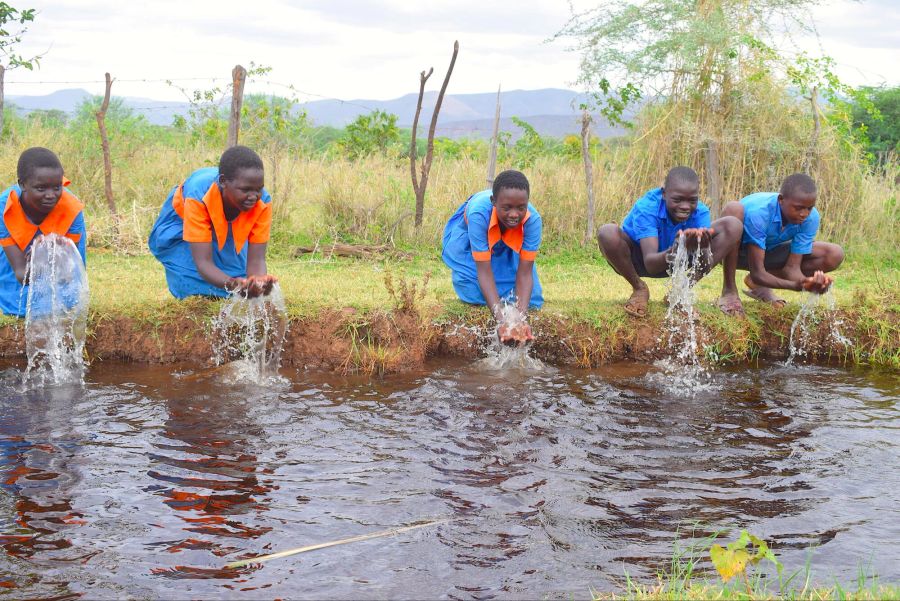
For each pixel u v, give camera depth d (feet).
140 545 12.50
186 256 22.33
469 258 23.62
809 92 39.70
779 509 14.06
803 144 38.37
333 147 49.78
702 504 14.24
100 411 18.12
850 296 27.09
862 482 15.19
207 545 12.55
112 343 21.93
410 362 22.16
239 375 20.97
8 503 13.70
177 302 22.53
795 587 11.43
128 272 28.27
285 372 21.56
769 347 24.49
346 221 36.94
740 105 39.04
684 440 17.28
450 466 15.67
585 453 16.46
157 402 18.83
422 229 36.29
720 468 15.83
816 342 24.49
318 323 22.26
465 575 11.85
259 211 21.52
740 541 10.53
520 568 12.07
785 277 24.79
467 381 21.03
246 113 41.34
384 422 17.95
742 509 14.06
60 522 13.12
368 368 21.67
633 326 23.57
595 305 24.48
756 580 11.64
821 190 37.78
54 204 19.95
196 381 20.45
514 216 21.21
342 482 14.85
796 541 12.89
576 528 13.32
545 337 23.12
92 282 26.04
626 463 16.01
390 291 23.17
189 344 21.94
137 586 11.41
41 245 20.66
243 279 20.49
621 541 12.92
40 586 11.32
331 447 16.47
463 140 59.16
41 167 19.45
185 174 40.11
